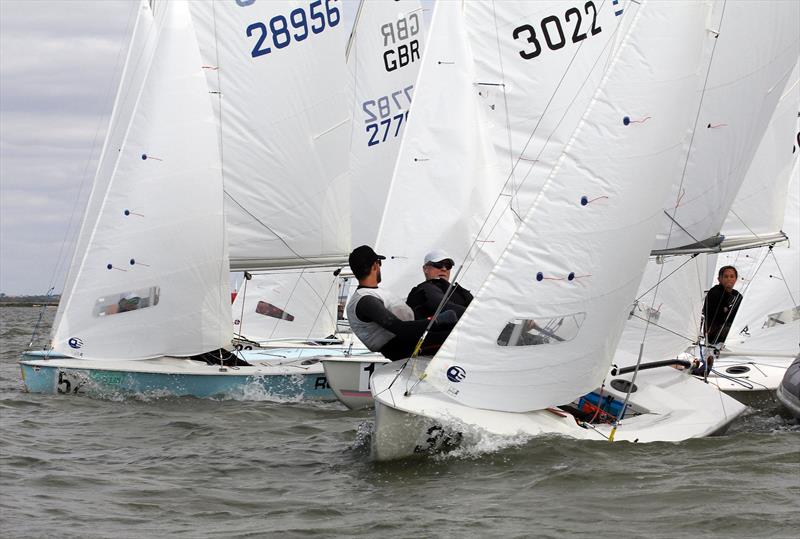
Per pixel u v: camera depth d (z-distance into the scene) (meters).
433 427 34.06
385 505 29.86
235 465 36.66
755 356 55.28
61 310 62.41
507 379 34.91
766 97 46.97
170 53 57.03
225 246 56.66
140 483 33.81
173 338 55.84
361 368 52.69
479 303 34.69
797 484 31.08
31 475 34.91
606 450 34.59
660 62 36.41
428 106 50.81
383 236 50.38
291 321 73.38
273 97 61.81
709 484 30.97
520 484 31.30
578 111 51.31
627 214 35.75
